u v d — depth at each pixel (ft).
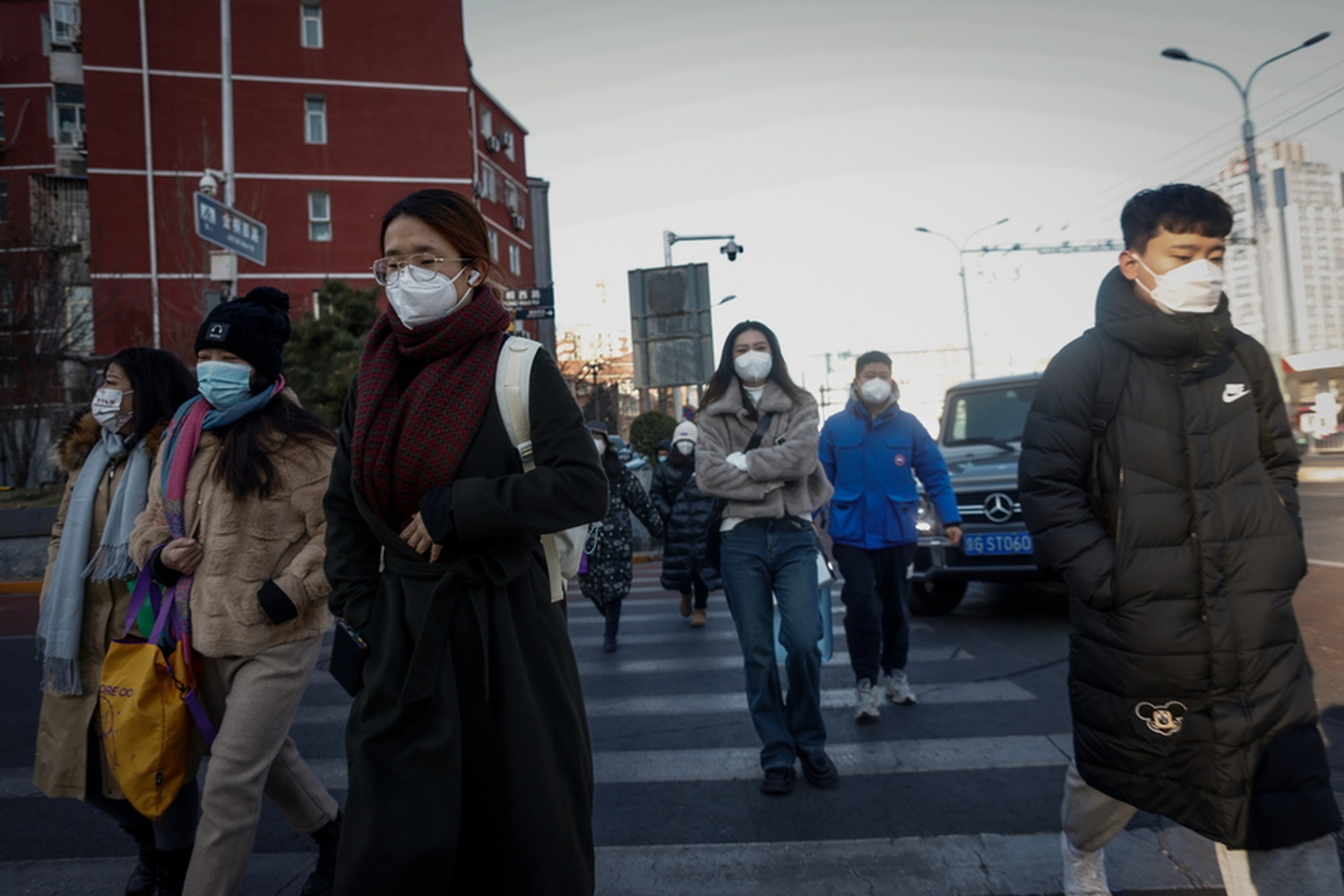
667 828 10.40
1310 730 6.23
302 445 8.02
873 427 14.43
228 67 45.47
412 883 4.91
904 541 14.48
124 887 9.36
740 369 11.88
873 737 13.44
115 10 92.07
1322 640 18.02
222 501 7.77
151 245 89.51
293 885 9.18
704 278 39.63
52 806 11.94
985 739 13.10
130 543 8.21
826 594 12.57
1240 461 6.40
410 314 5.60
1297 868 6.06
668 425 61.62
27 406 57.57
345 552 5.76
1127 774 6.59
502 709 5.30
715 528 12.05
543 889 5.17
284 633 7.61
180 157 92.89
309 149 97.86
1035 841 9.59
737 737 13.80
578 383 129.90
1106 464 6.67
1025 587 27.94
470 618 5.37
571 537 6.11
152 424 9.02
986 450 24.66
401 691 5.24
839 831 10.11
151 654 7.59
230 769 7.20
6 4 106.32
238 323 8.08
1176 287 6.33
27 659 22.81
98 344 81.41
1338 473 73.31
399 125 101.19
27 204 67.77
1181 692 6.30
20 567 39.06
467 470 5.54
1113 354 6.72
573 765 5.54
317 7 99.04
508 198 125.90
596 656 20.62
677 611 26.86
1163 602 6.35
